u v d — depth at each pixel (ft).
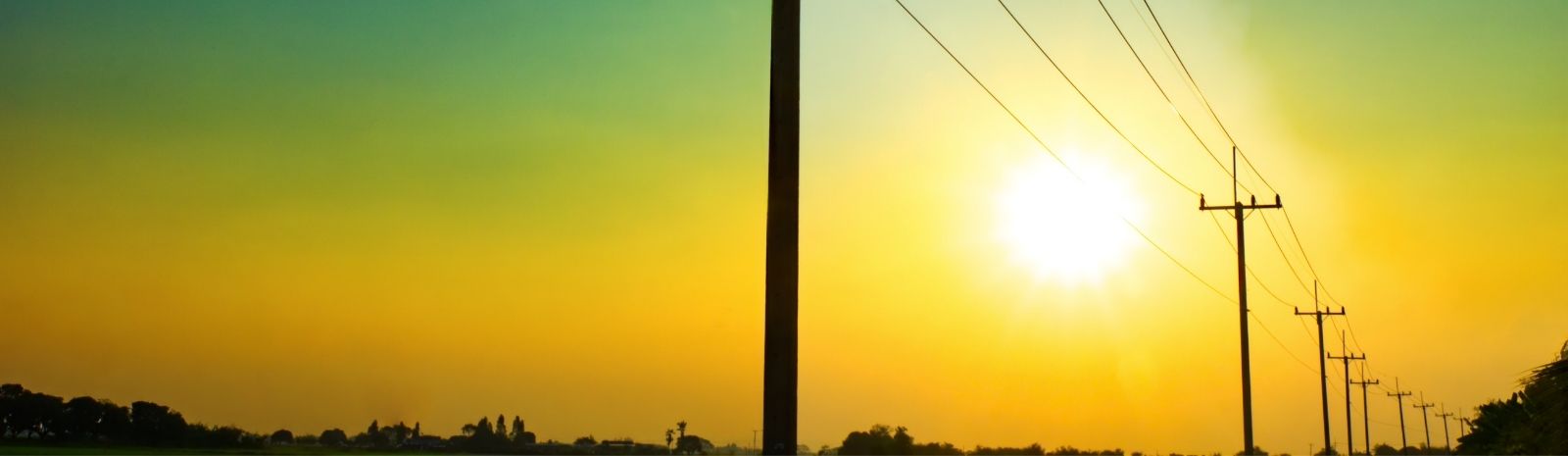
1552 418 101.71
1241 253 152.97
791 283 42.29
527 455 153.99
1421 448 415.23
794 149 43.45
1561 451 97.71
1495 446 123.44
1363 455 290.76
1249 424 148.66
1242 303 152.46
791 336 41.96
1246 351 150.92
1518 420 121.39
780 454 41.01
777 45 44.50
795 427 41.47
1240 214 154.40
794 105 43.88
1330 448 228.43
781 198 42.98
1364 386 311.68
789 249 42.57
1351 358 293.02
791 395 41.55
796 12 44.75
